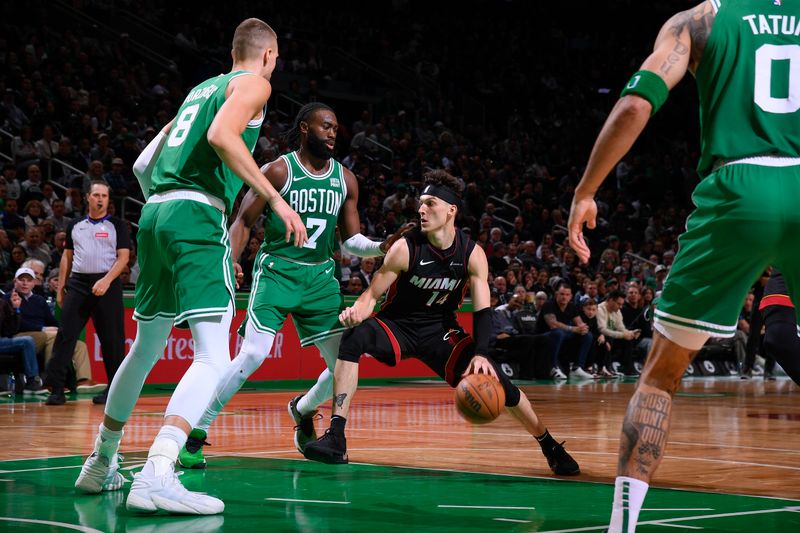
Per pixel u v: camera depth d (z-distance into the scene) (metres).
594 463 4.67
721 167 2.49
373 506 3.44
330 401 9.33
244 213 4.76
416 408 8.40
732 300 2.48
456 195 4.42
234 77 3.49
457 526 3.06
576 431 6.34
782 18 2.53
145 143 15.34
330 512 3.31
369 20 24.52
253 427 6.52
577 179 20.84
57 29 18.09
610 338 14.51
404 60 23.52
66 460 4.61
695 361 15.63
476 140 21.86
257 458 4.80
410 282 4.41
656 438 2.47
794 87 2.48
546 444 4.27
